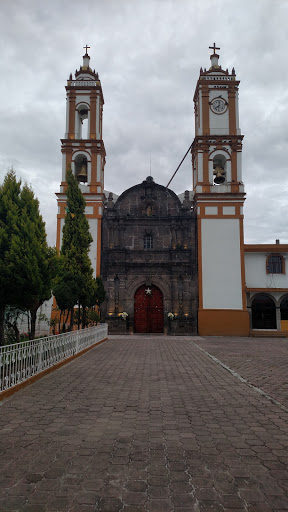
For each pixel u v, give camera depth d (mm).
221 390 8703
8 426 5930
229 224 28984
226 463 4602
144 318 29594
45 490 3885
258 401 7691
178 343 21297
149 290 29516
